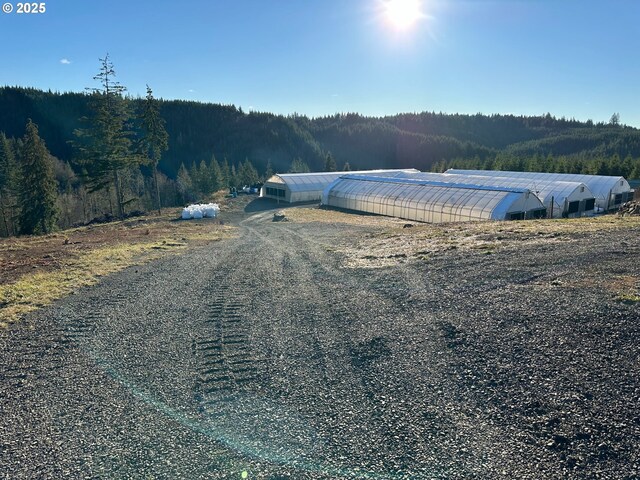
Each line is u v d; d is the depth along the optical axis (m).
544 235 19.77
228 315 12.68
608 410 6.82
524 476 5.70
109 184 53.84
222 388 8.49
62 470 6.19
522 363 8.45
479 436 6.59
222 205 55.19
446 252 18.55
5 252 23.44
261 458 6.35
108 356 10.09
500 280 13.39
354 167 170.75
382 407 7.55
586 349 8.59
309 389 8.31
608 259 14.05
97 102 49.16
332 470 6.02
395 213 44.66
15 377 9.12
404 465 6.05
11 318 12.66
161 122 52.41
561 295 11.27
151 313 13.05
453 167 107.06
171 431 7.10
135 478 5.99
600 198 51.41
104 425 7.32
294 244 25.59
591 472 5.68
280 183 60.69
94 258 21.16
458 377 8.30
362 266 17.95
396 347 9.79
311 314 12.40
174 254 22.91
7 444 6.83
